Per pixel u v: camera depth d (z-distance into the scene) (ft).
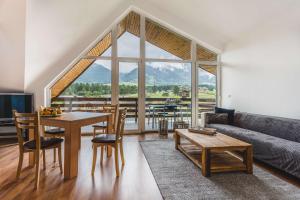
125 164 9.75
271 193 6.95
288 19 11.36
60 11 12.01
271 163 9.04
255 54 14.21
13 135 14.92
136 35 17.61
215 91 19.11
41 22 11.92
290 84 11.34
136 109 17.57
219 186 7.47
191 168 9.21
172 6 16.38
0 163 9.71
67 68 16.11
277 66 12.22
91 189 7.24
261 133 11.59
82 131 16.51
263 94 13.44
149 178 8.20
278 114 12.19
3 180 7.86
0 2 10.00
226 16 14.71
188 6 15.55
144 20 17.60
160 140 14.64
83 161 10.17
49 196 6.73
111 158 10.67
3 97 13.82
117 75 17.03
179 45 18.62
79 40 15.03
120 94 17.21
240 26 15.05
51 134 10.27
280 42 11.96
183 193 6.95
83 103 16.78
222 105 18.63
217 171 8.50
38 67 14.35
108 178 8.16
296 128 9.87
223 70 18.51
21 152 7.86
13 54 12.65
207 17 15.87
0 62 12.87
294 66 11.06
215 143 8.84
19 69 13.55
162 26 18.38
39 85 15.08
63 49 14.47
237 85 16.39
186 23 17.67
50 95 16.38
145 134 16.87
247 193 6.95
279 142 9.27
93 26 14.98
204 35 18.04
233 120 14.93
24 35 11.87
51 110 9.31
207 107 18.93
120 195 6.84
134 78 17.51
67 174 8.08
